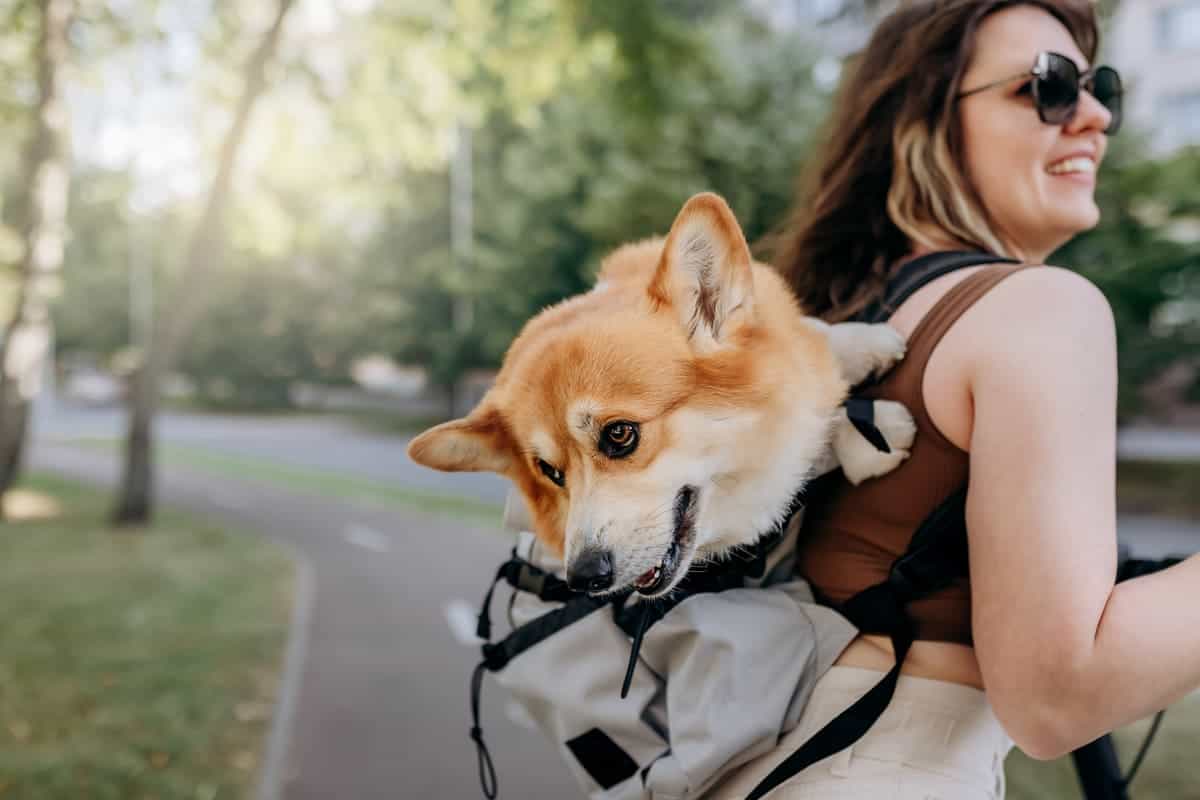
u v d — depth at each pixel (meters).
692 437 1.49
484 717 5.28
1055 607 1.07
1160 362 13.45
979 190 1.58
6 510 13.69
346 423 36.53
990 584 1.15
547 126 22.94
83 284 46.88
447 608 7.93
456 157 27.25
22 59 11.20
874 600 1.32
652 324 1.60
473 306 27.64
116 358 51.88
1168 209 12.88
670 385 1.53
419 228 29.47
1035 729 1.10
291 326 42.09
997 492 1.16
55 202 12.54
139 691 5.60
